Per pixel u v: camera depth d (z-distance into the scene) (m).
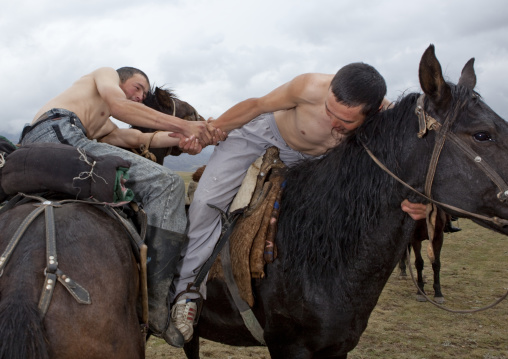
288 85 2.50
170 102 3.78
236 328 2.59
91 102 2.64
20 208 1.87
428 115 2.07
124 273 1.83
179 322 2.48
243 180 2.63
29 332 1.43
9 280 1.55
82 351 1.56
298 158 2.72
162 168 2.39
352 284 2.29
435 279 6.96
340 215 2.26
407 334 5.48
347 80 2.17
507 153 1.93
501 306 6.61
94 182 2.00
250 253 2.40
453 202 2.03
